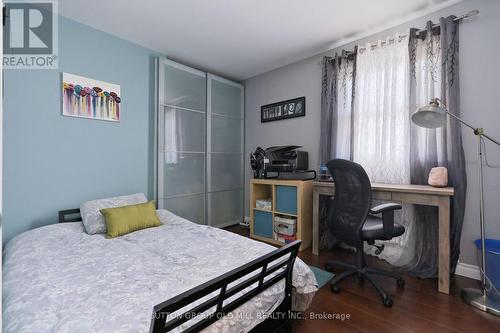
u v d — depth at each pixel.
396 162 2.42
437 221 2.15
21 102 2.09
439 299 1.78
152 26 2.51
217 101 3.68
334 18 2.38
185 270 1.29
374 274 2.11
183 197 3.23
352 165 1.78
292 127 3.45
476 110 2.04
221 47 2.98
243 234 3.48
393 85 2.42
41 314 0.92
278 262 1.36
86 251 1.60
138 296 1.04
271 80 3.71
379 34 2.61
